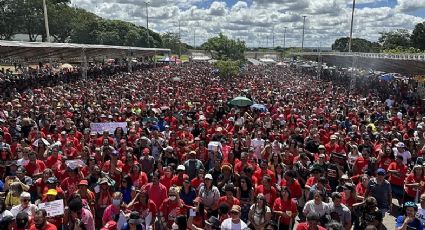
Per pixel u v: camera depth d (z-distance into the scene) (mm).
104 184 8828
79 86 32062
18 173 9562
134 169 9859
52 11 92062
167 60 91000
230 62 53938
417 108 24297
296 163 10922
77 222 7555
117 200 7980
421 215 7770
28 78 37969
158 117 18453
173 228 7504
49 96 24344
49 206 7824
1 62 65625
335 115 19828
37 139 12875
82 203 7945
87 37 103688
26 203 7914
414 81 43188
